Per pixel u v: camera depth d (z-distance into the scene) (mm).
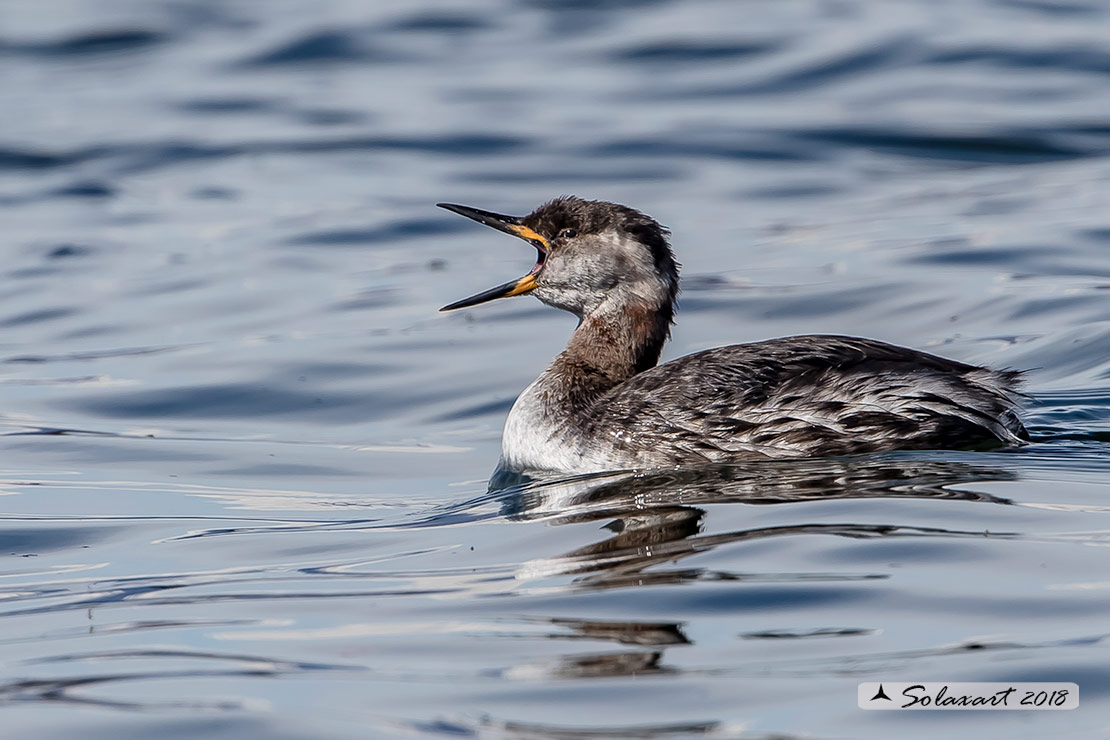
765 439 11141
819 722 6391
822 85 28094
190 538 10461
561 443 11867
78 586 9289
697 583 8148
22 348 17047
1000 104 26469
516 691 6863
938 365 11312
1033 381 14227
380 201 23094
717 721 6445
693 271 19141
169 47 31812
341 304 18328
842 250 19609
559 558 9000
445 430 14023
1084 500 9453
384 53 31031
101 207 23312
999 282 17578
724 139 25516
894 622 7441
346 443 13625
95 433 13922
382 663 7332
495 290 13008
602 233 12625
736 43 30406
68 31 32625
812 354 11453
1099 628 7211
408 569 9133
